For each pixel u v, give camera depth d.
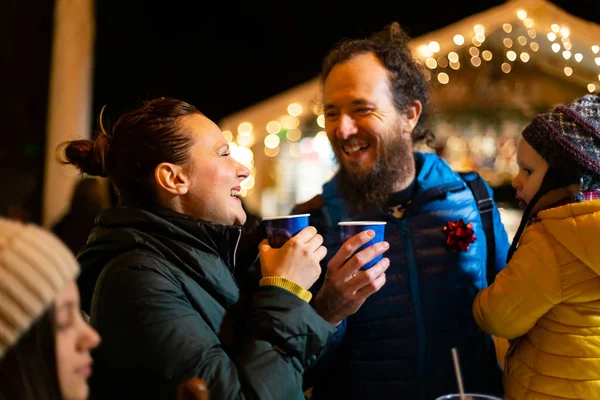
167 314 1.27
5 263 0.85
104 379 1.31
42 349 0.89
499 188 4.11
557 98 4.06
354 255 1.48
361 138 1.85
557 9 3.32
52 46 4.54
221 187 1.47
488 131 4.11
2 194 5.03
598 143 1.56
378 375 1.81
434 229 1.88
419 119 2.09
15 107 4.85
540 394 1.58
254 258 1.74
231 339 1.40
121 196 1.54
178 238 1.39
